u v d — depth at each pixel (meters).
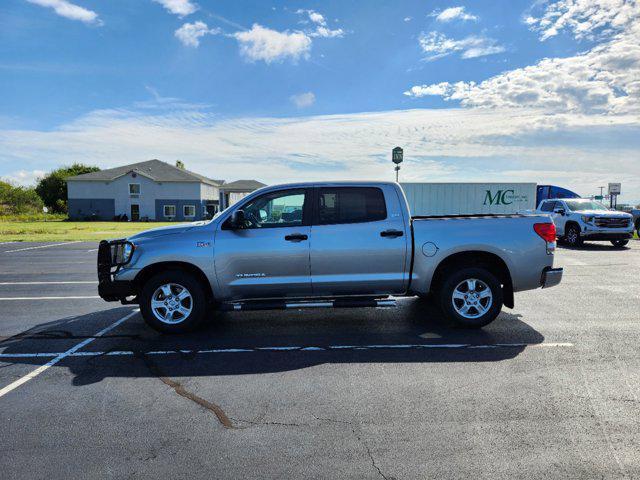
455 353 4.81
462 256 5.75
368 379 4.11
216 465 2.74
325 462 2.76
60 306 7.45
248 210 5.60
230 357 4.76
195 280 5.53
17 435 3.14
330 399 3.69
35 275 11.09
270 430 3.18
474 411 3.43
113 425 3.28
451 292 5.67
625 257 13.64
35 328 6.01
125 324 6.20
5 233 28.20
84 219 54.25
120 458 2.83
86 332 5.79
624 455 2.80
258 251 5.46
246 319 6.41
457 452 2.86
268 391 3.87
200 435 3.12
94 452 2.91
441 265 5.76
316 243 5.48
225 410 3.51
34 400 3.73
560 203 18.25
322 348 5.04
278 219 5.59
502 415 3.36
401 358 4.67
